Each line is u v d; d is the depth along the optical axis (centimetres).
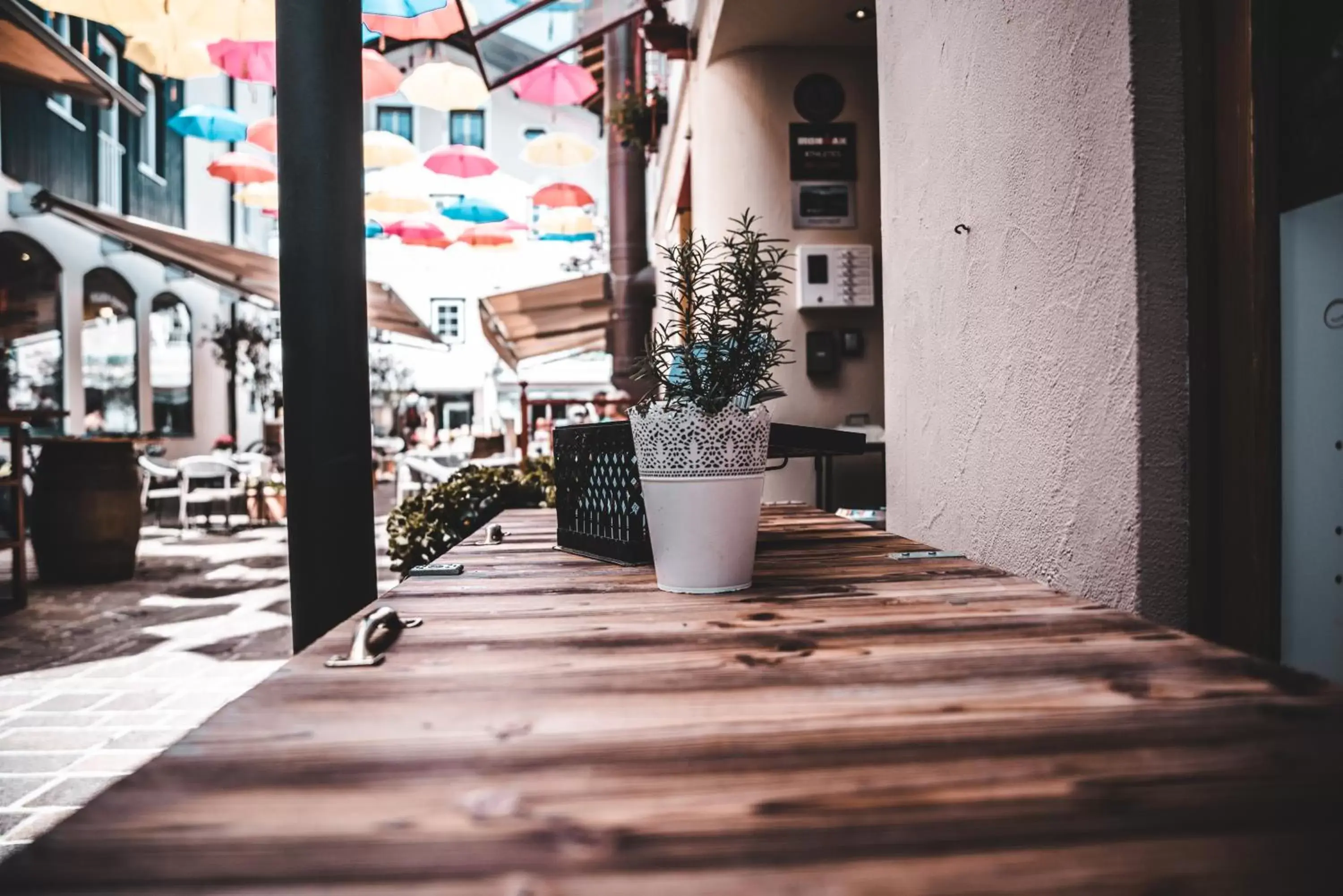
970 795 51
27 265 977
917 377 216
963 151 184
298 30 149
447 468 1007
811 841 46
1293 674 73
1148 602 126
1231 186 120
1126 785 52
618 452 141
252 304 1469
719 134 432
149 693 347
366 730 63
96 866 44
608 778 54
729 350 112
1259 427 116
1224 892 41
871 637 89
